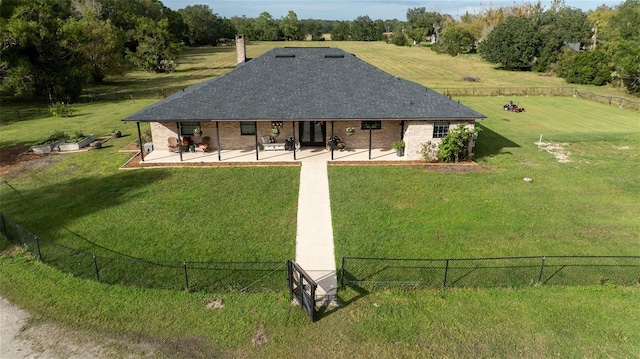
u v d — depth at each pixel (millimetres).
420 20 143125
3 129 32156
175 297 11672
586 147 26531
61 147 25734
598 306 11297
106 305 11359
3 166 23062
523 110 38812
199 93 23531
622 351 9766
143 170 21703
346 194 18562
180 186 19547
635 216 16672
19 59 41688
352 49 114875
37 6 43969
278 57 26125
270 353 9773
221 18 150375
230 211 16922
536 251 14039
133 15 80125
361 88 23797
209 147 24875
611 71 55281
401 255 13711
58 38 44500
